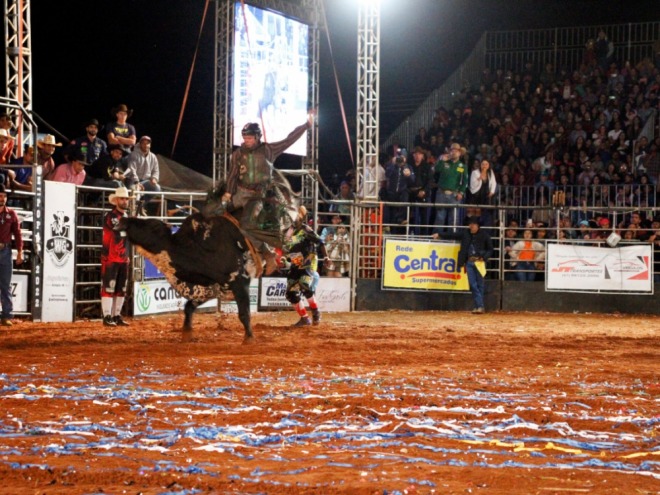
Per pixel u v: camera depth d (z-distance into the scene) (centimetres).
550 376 865
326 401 691
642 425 613
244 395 723
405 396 712
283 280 1930
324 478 458
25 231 1508
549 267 2045
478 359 1012
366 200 2034
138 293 1655
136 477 456
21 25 1756
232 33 2138
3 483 448
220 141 2192
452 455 516
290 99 2234
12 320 1486
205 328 1424
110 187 1662
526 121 2681
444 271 2042
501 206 2030
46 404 669
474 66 3009
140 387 760
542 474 471
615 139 2538
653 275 2020
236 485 445
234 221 1147
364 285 2030
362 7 2053
